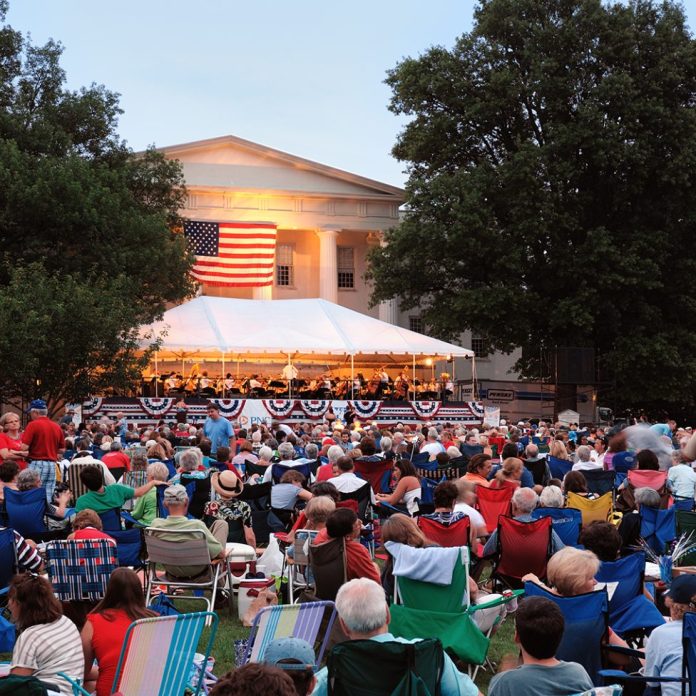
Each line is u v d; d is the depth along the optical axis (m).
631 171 50.06
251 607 10.45
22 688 5.02
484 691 8.74
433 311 52.44
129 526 12.90
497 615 9.36
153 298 46.94
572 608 7.15
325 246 66.56
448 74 52.81
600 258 48.62
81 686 6.45
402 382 45.25
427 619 8.38
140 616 6.93
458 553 8.55
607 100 49.41
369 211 67.69
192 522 10.34
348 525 9.03
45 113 45.25
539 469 17.42
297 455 20.81
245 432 23.61
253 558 11.73
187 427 24.48
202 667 6.68
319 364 52.03
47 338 34.44
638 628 8.25
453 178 50.16
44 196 39.78
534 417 51.62
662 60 49.78
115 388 38.03
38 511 11.62
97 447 21.06
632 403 51.75
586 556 7.39
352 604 5.57
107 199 41.47
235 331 39.78
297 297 68.69
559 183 50.16
